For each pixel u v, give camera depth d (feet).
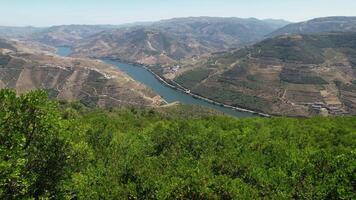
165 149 211.20
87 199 125.90
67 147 115.03
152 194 129.80
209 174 137.90
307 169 130.52
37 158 107.86
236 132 266.36
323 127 311.88
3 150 91.66
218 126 314.35
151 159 170.30
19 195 96.99
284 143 228.02
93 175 139.64
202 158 179.22
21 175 98.63
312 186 121.39
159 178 134.62
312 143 246.27
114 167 149.89
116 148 203.51
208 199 120.47
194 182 123.85
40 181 107.76
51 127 110.83
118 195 127.44
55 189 111.65
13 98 106.22
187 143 210.18
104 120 341.41
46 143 110.42
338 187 109.19
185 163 168.45
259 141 227.61
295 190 126.00
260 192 137.69
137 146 215.51
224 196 122.62
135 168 142.92
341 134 274.77
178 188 122.01
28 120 107.24
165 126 276.82
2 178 88.53
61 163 113.39
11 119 103.65
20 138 98.02
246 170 158.20
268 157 192.24
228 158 168.25
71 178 119.24
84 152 120.57
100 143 215.72
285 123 335.47
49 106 111.55
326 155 133.08
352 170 110.63
